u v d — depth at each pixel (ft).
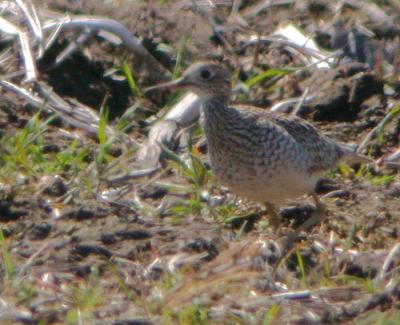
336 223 39.58
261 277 34.12
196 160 40.75
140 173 41.70
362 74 49.26
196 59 51.19
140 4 53.42
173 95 48.24
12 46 49.29
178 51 51.47
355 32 53.26
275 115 38.37
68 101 47.39
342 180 43.45
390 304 32.83
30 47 48.24
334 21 54.08
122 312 31.96
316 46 52.65
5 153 42.47
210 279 32.78
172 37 52.47
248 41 52.80
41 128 43.70
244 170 37.40
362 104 48.67
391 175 44.29
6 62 48.67
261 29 54.70
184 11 54.44
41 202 38.58
